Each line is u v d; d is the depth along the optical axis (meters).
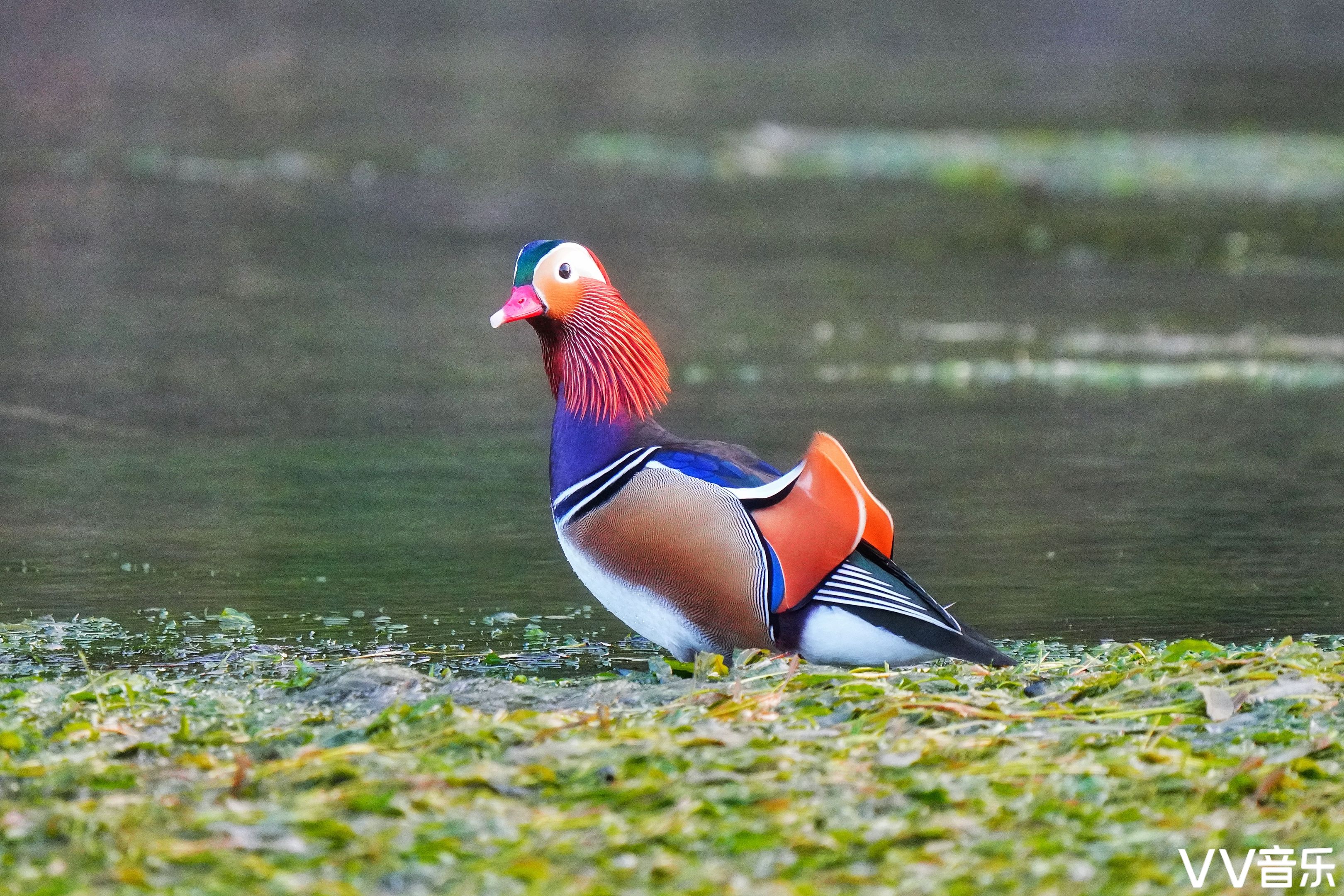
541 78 50.88
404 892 6.15
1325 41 67.69
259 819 6.64
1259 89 52.38
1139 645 9.64
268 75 48.91
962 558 12.04
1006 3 74.62
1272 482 14.34
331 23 62.12
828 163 36.94
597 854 6.39
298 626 10.27
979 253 27.39
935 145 39.50
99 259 24.80
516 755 7.30
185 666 9.39
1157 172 36.44
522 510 13.30
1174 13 74.56
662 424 16.25
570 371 9.09
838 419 16.66
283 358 19.16
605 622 10.48
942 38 66.56
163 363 18.73
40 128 37.62
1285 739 7.50
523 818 6.72
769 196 32.47
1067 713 7.87
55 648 9.75
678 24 67.75
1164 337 21.16
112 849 6.43
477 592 11.09
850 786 7.01
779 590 8.63
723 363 19.33
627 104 46.00
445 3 67.81
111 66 48.75
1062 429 16.38
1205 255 27.47
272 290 23.12
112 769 7.27
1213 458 15.21
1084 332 21.47
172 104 42.41
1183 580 11.45
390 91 46.88
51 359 18.67
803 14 71.19
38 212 28.16
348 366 18.88
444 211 29.78
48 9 58.81
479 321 21.53
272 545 12.17
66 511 13.04
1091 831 6.61
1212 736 7.64
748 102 46.78
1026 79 54.19
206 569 11.55
